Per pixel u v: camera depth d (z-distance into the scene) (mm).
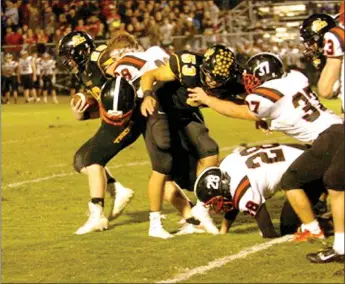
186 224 13039
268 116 11500
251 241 12008
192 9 49969
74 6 48219
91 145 13102
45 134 27891
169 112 13016
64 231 13305
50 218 14453
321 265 10516
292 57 46219
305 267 10453
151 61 13023
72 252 11688
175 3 49781
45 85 43531
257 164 11992
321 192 11875
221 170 12109
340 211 10406
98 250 11750
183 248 11703
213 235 12539
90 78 13445
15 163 21266
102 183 13133
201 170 13258
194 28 48062
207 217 12711
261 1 53219
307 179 11227
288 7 51625
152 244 12039
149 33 46781
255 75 11664
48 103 42938
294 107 11391
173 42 46781
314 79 45938
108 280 10172
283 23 49938
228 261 10875
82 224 13891
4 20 47125
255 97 11383
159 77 12641
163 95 12977
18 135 27719
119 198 13672
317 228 11680
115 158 21750
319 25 12117
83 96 13859
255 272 10305
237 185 11906
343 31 10539
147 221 14023
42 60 43312
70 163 21188
